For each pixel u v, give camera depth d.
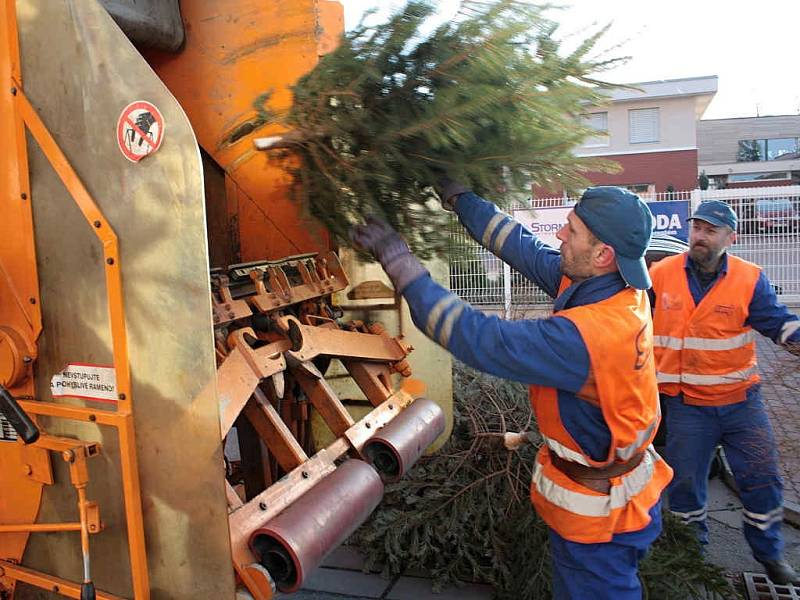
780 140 40.69
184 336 1.71
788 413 3.56
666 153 21.92
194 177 1.65
